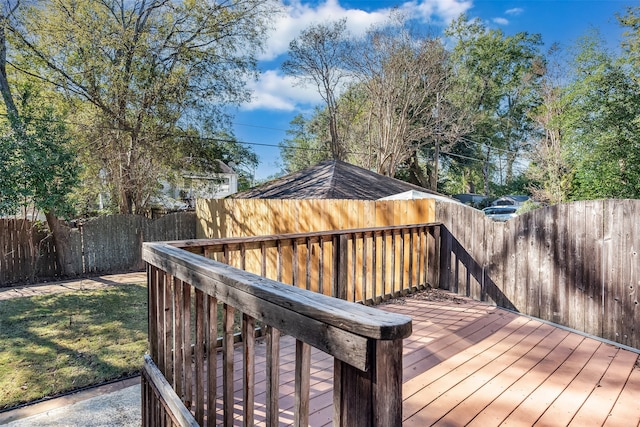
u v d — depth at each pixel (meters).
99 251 8.78
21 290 7.13
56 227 8.01
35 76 9.68
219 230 8.62
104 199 11.55
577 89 11.67
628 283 2.83
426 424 1.82
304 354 0.98
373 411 0.77
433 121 22.66
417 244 4.30
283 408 1.96
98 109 10.25
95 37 9.67
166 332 2.09
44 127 7.13
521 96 27.42
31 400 3.25
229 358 1.39
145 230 9.43
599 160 11.02
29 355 4.14
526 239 3.53
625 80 10.81
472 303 3.84
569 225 3.21
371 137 22.08
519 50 27.47
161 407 2.04
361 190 8.31
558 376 2.32
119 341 4.55
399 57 19.23
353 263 3.49
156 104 10.71
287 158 31.69
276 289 1.12
